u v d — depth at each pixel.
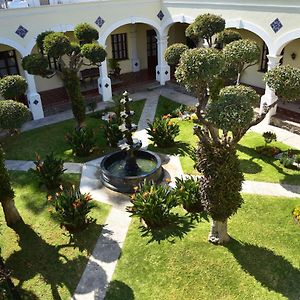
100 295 7.10
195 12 16.86
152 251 8.05
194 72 6.40
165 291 7.07
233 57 10.76
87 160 12.44
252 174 10.99
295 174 10.91
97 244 8.41
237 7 14.54
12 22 14.76
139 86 19.77
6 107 9.53
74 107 13.87
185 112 15.78
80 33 12.99
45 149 13.50
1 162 8.53
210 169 7.00
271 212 9.20
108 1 17.02
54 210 9.30
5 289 6.74
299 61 15.69
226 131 6.64
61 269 7.78
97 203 9.97
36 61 11.94
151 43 22.77
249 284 7.11
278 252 7.85
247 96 7.38
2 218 9.73
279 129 14.05
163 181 10.80
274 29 13.37
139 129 14.69
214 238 8.09
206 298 6.87
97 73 20.16
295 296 6.84
